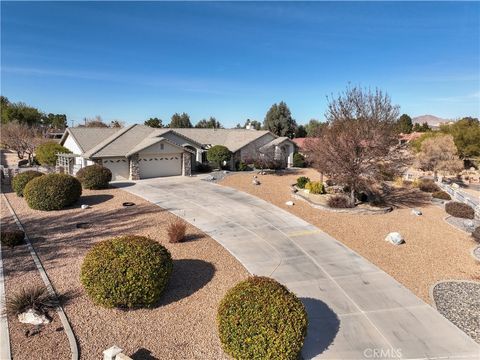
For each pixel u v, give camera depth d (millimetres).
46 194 16641
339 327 7883
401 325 8039
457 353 7074
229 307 6531
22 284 8922
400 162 19438
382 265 11477
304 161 38219
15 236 11758
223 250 12125
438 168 38281
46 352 6398
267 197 21422
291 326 6250
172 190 22828
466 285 10195
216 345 6945
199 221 15562
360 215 18062
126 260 7918
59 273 9703
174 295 8781
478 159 45688
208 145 36781
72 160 28641
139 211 16969
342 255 12188
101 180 22094
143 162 27609
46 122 80375
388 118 22062
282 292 6867
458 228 16375
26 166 38406
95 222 14969
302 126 63812
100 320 7551
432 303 9078
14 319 7375
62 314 7641
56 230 13742
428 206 21172
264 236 13867
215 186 24766
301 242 13375
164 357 6535
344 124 20859
